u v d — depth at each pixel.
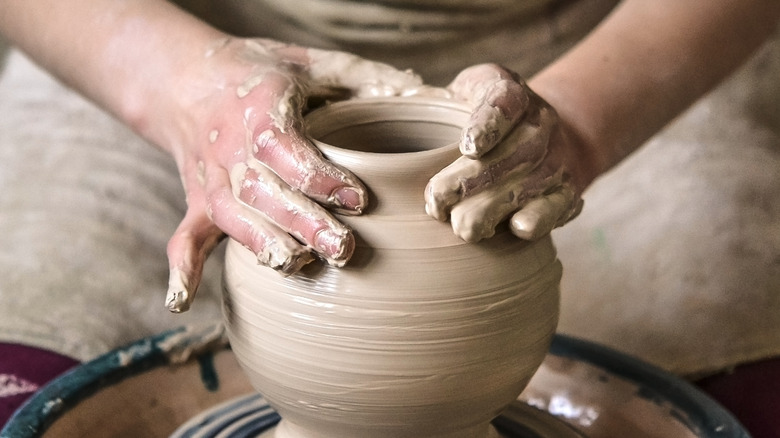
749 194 1.44
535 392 1.02
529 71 1.47
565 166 0.77
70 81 1.13
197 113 0.91
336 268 0.67
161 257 1.33
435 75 1.43
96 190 1.39
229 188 0.75
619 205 1.48
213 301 1.33
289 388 0.71
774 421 1.04
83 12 1.10
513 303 0.69
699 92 1.14
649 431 0.93
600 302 1.32
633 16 1.13
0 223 1.31
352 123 0.78
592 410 0.98
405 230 0.67
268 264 0.68
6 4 1.16
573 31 1.45
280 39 1.43
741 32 1.18
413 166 0.67
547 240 0.76
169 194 1.44
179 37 1.01
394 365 0.66
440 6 1.33
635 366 0.99
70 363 1.06
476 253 0.68
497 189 0.69
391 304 0.66
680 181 1.48
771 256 1.32
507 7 1.37
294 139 0.70
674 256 1.35
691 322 1.23
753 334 1.19
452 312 0.67
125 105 1.03
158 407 0.97
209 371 1.02
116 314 1.18
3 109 1.64
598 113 1.00
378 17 1.34
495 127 0.68
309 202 0.68
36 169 1.43
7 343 1.07
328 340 0.67
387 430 0.71
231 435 0.88
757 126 1.67
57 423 0.86
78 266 1.24
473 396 0.70
